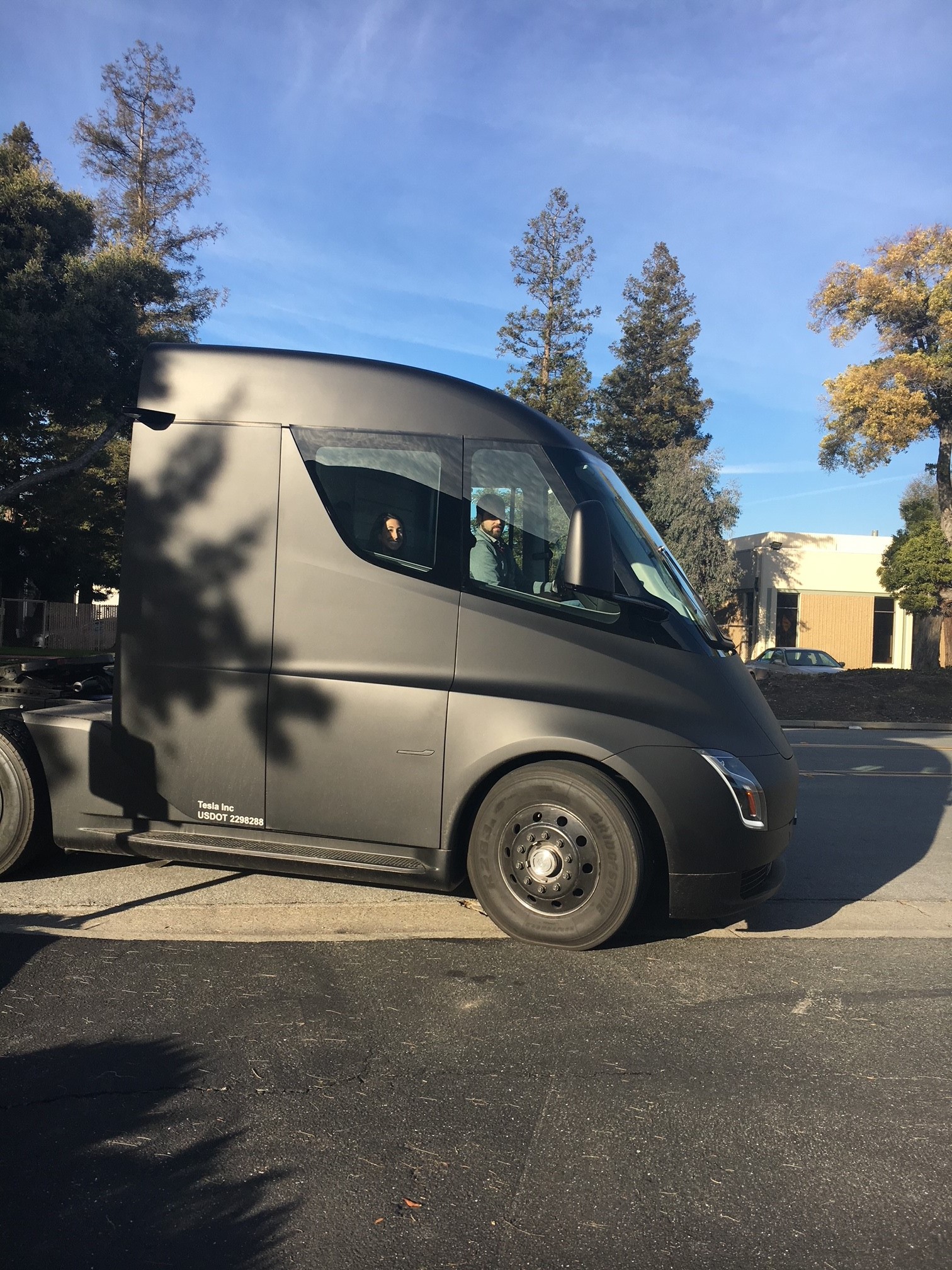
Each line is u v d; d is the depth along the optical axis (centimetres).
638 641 455
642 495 4106
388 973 424
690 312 4734
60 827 517
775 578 3747
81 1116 299
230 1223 250
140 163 3606
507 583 462
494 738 446
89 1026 362
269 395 487
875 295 2453
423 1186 268
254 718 477
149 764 495
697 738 443
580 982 421
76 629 3138
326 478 478
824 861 663
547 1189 269
